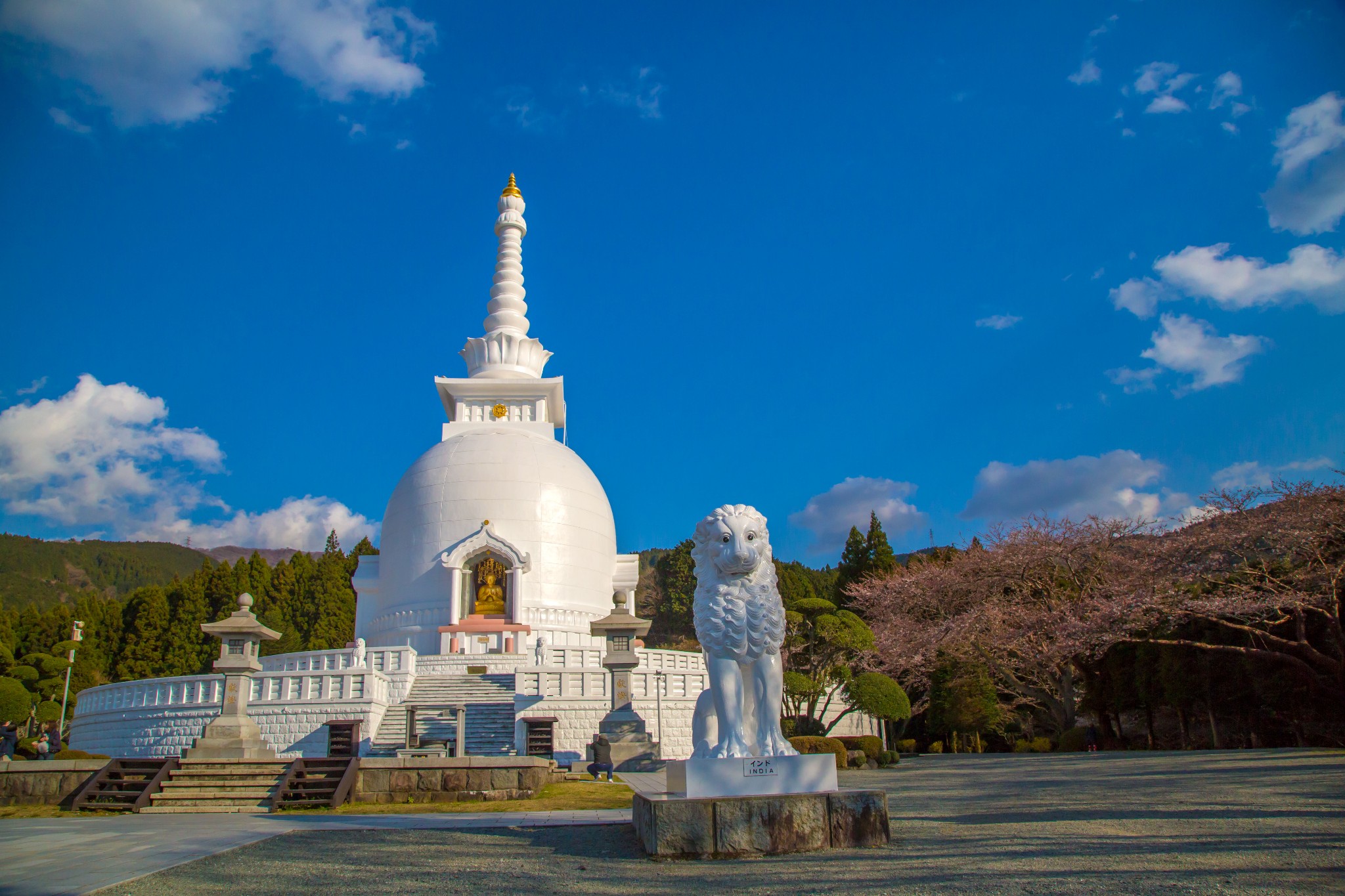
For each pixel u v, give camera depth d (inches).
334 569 2965.1
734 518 523.5
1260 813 495.8
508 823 622.5
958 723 1668.3
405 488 1888.5
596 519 1911.9
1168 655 1397.6
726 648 504.4
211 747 954.1
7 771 840.3
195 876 429.7
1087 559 1595.7
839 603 2632.9
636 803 537.0
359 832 595.8
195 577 2783.0
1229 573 1327.5
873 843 454.0
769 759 468.4
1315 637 1274.6
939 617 1781.5
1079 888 328.8
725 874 396.2
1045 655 1498.5
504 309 2300.7
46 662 2242.9
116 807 792.3
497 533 1765.5
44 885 404.8
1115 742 1557.6
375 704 1223.5
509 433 1972.2
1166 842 420.2
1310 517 1243.2
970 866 384.8
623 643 1160.2
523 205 2418.8
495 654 1578.5
